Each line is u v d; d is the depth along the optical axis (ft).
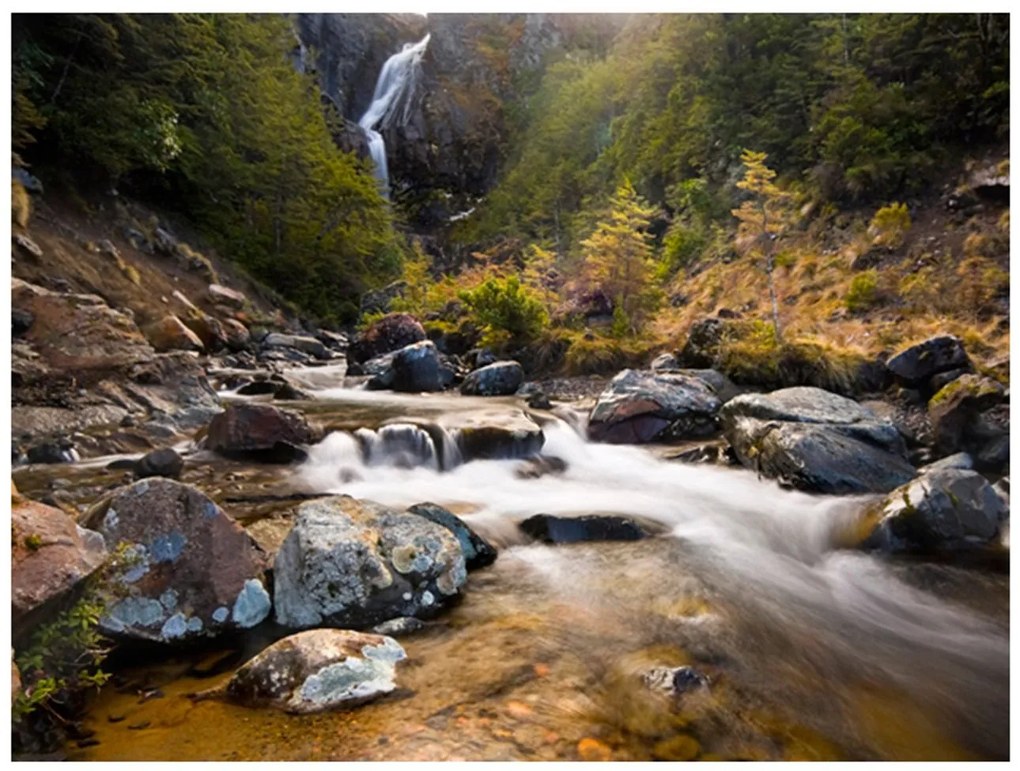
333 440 22.79
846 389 29.17
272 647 8.89
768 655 10.60
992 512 16.38
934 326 34.68
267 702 8.23
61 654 8.58
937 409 24.40
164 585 10.30
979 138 50.01
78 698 8.42
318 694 8.22
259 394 36.22
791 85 68.23
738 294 53.21
